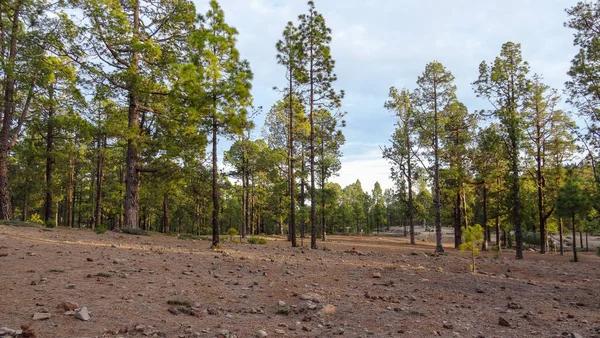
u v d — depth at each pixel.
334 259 15.20
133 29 17.80
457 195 33.66
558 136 28.12
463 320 6.68
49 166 30.25
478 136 27.72
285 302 7.16
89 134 20.27
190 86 14.28
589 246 54.69
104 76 17.56
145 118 23.92
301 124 26.59
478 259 18.73
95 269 8.28
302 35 23.00
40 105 24.47
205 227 57.62
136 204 20.08
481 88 26.67
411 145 35.25
